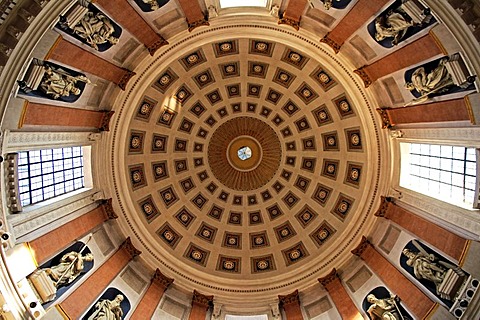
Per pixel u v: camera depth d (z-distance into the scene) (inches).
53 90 733.9
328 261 1061.8
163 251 1088.8
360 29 833.5
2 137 641.0
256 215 1216.2
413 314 786.2
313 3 842.8
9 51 612.1
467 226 721.0
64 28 700.0
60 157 871.7
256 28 950.4
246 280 1099.3
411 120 853.2
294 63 1058.1
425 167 898.7
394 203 953.5
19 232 692.1
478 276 689.6
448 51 674.2
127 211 1042.1
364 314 869.8
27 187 751.1
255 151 1222.3
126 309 914.1
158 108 1093.8
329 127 1121.4
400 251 891.4
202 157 1219.2
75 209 868.6
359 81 952.3
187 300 1045.8
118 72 910.4
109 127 967.6
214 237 1193.4
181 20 914.7
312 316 976.9
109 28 796.0
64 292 779.4
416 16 684.7
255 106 1186.6
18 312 653.3
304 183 1194.0
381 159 985.5
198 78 1104.8
